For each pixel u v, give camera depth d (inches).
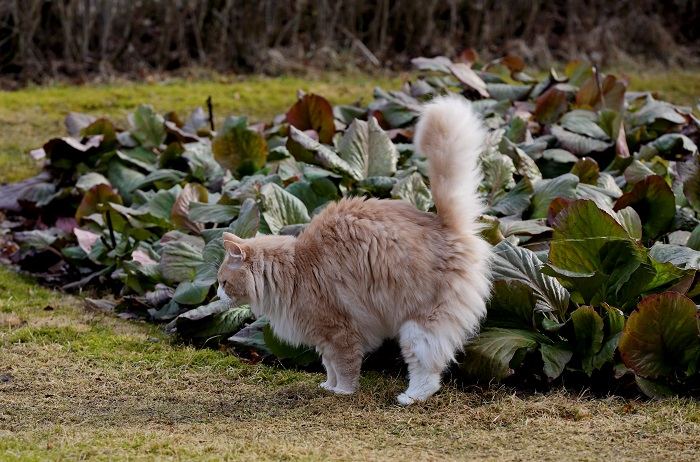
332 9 726.5
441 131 262.4
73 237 410.6
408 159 393.4
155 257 364.2
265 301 266.5
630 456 221.1
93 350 312.2
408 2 735.1
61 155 455.5
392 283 255.3
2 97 613.0
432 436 238.7
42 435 240.8
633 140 430.6
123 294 368.5
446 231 261.0
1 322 338.6
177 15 692.1
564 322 276.2
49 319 343.6
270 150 436.5
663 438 231.6
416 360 257.6
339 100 626.2
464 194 262.2
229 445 230.8
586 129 416.2
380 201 270.4
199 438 237.6
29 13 657.0
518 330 279.9
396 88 661.9
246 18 704.4
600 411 252.1
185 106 606.9
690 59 767.7
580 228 280.2
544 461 219.0
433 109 264.8
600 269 282.2
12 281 388.2
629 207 305.9
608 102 454.9
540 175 372.8
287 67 702.5
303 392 275.0
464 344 273.4
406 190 331.6
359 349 267.0
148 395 275.4
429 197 332.8
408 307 256.1
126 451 226.2
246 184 366.9
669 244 301.0
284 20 721.0
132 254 362.3
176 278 337.4
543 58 733.3
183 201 366.9
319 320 263.9
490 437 236.7
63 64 673.0
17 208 446.3
